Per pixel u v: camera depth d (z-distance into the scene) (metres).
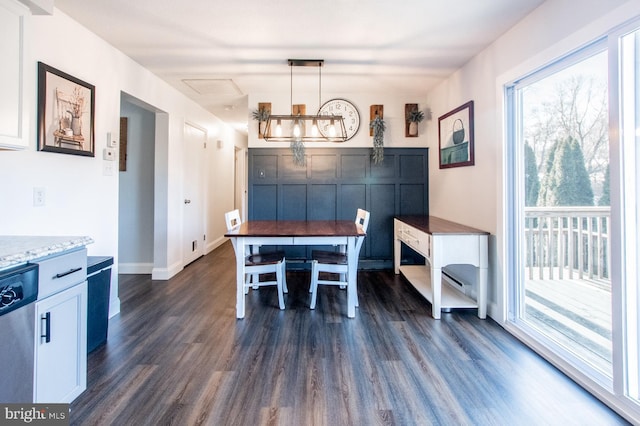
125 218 4.27
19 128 1.67
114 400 1.71
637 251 1.63
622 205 1.64
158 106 3.75
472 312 3.01
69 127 2.38
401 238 3.95
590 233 2.08
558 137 2.26
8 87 1.61
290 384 1.87
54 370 1.54
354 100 4.47
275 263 3.02
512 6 2.27
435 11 2.34
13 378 1.29
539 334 2.35
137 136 4.22
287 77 3.77
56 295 1.55
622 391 1.62
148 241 4.29
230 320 2.79
